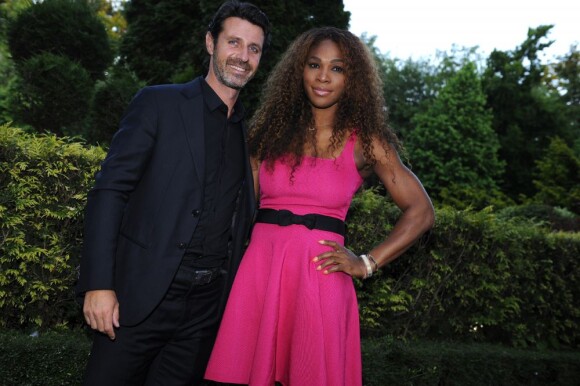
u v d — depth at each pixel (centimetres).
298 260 237
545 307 566
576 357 511
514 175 2498
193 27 962
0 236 351
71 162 369
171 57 1015
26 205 349
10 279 356
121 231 217
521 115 2589
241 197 237
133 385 218
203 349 233
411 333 480
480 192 1470
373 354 405
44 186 359
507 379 469
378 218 445
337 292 238
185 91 226
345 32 254
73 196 366
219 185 229
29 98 693
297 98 254
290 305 238
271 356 232
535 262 561
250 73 232
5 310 367
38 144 359
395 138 259
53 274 368
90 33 798
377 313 453
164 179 214
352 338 246
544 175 1891
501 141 2497
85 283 202
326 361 230
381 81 262
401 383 411
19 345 326
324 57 246
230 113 236
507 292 535
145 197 214
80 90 695
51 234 365
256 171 258
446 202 1446
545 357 493
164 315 218
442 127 2231
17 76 751
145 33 1004
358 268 239
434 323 493
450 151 2212
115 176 206
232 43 228
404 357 416
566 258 582
